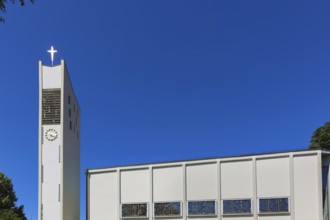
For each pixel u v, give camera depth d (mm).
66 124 40156
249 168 33031
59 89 39688
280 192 31578
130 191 36688
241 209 32625
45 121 39281
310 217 30312
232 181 33375
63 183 38094
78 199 44531
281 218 31156
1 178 53562
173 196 35156
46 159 38531
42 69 40188
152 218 35438
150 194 35844
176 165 35531
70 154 41438
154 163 36281
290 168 31438
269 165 32375
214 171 34219
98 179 38125
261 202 32094
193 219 34094
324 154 31188
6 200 51969
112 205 37094
